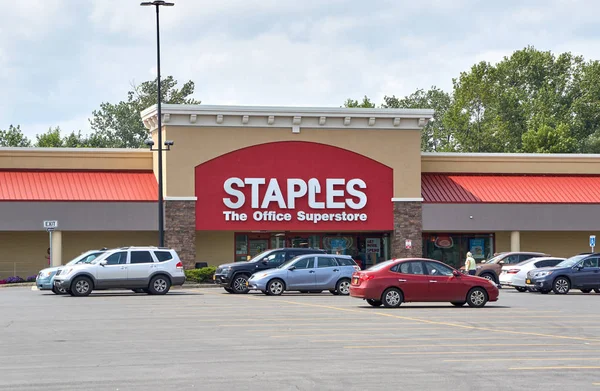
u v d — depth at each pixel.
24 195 46.25
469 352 16.92
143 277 35.28
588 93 92.62
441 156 53.06
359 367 14.84
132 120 94.06
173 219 47.41
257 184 48.56
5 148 48.12
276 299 32.75
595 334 20.58
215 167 48.16
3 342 18.56
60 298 33.16
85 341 18.72
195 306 28.73
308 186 49.19
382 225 49.88
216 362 15.45
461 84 86.06
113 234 49.31
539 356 16.41
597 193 52.72
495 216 50.72
